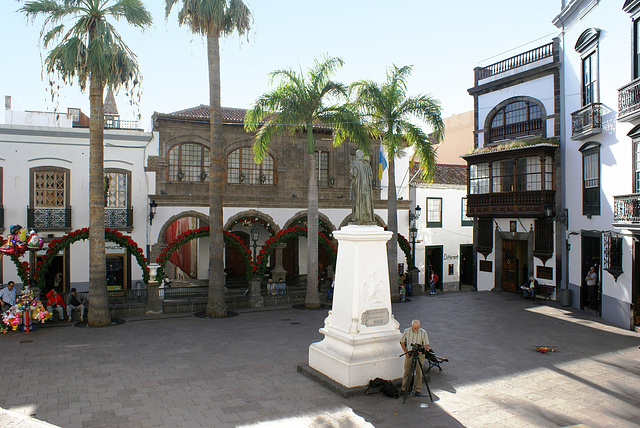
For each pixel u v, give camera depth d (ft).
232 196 82.74
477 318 56.13
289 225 87.10
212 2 54.34
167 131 78.84
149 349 42.32
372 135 74.69
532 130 71.31
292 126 66.13
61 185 74.33
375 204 94.73
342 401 29.45
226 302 63.31
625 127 51.52
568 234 65.16
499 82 75.82
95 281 52.44
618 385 32.73
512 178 73.15
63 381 33.32
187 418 26.94
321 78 64.69
